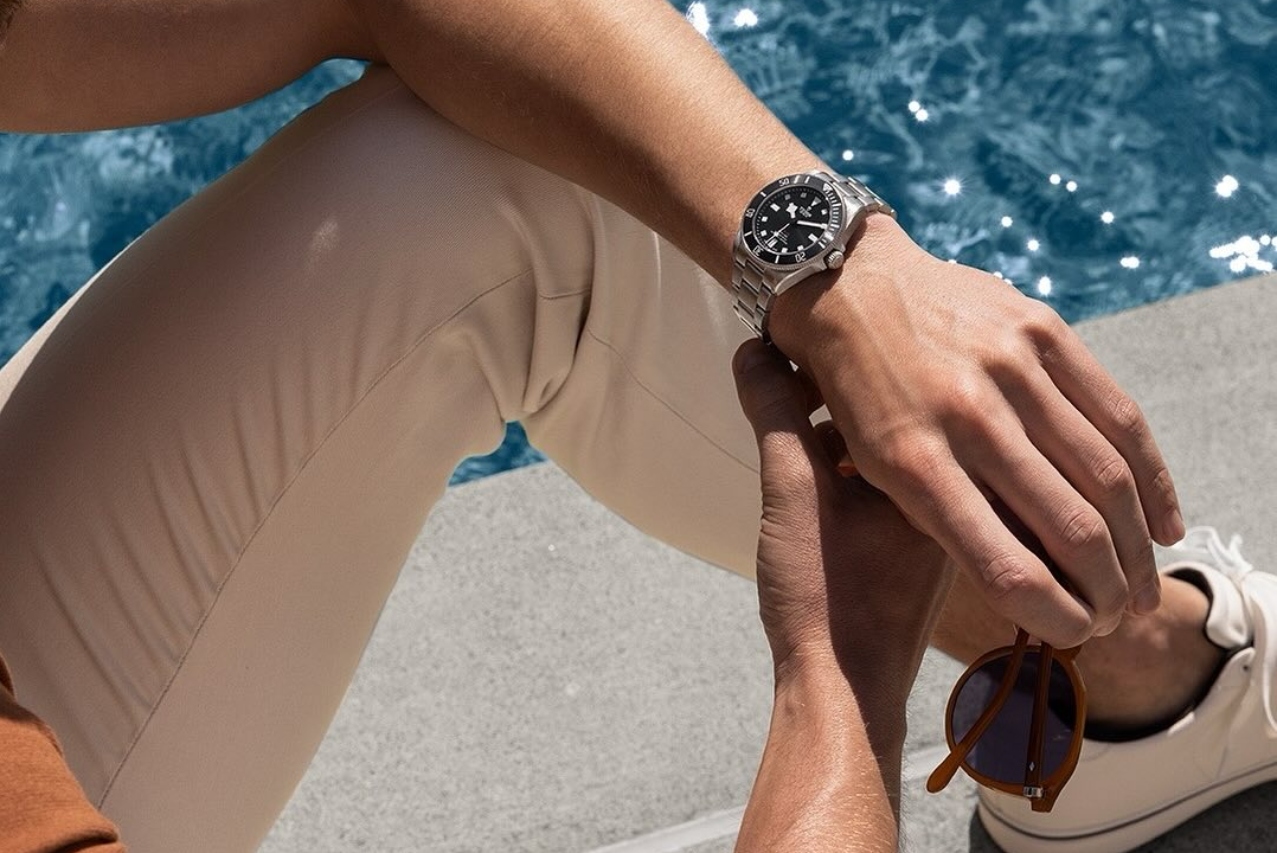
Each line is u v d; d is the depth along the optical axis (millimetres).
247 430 1135
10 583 1128
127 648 1125
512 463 2441
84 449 1140
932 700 1772
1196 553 1857
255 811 1219
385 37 1173
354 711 1883
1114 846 1595
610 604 1938
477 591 1976
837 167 2486
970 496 966
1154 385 2051
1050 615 948
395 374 1154
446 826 1778
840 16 2617
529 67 1112
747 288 1067
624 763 1799
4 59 1141
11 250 2586
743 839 924
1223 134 2434
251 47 1220
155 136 2645
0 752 708
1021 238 2412
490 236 1145
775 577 1005
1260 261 2344
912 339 1007
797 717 952
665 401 1229
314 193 1151
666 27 1128
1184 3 2541
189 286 1156
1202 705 1481
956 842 1670
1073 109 2488
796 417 1055
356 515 1189
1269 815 1615
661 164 1090
